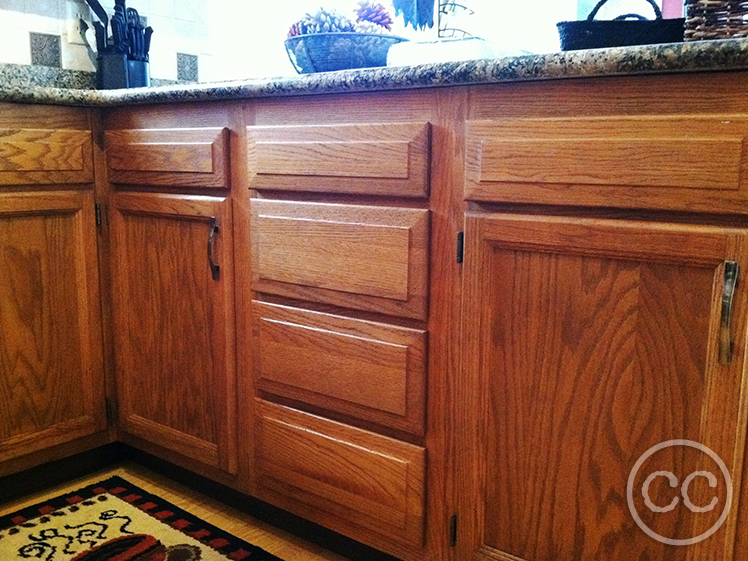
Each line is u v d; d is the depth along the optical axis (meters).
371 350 1.28
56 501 1.68
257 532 1.55
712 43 0.87
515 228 1.08
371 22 1.60
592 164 0.99
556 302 1.07
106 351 1.80
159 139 1.58
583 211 1.03
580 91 1.00
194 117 1.52
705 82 0.91
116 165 1.69
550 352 1.08
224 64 2.38
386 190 1.22
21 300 1.63
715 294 0.93
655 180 0.95
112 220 1.73
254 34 2.37
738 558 0.97
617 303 1.01
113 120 1.69
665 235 0.95
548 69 0.99
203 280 1.55
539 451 1.12
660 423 1.00
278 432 1.46
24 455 1.67
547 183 1.04
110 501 1.68
